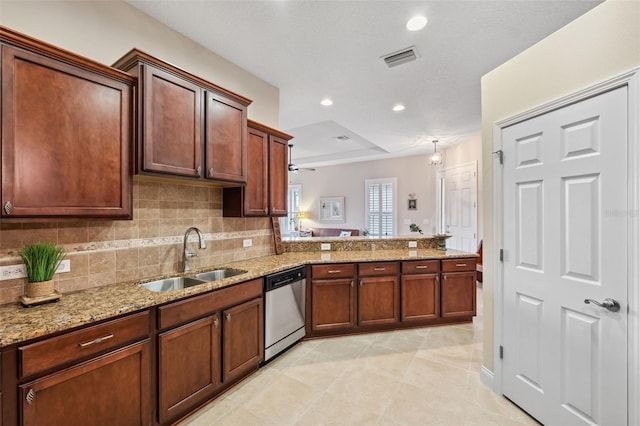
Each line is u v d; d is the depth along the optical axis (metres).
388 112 4.11
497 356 2.09
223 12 2.11
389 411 1.90
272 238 3.37
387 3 2.01
